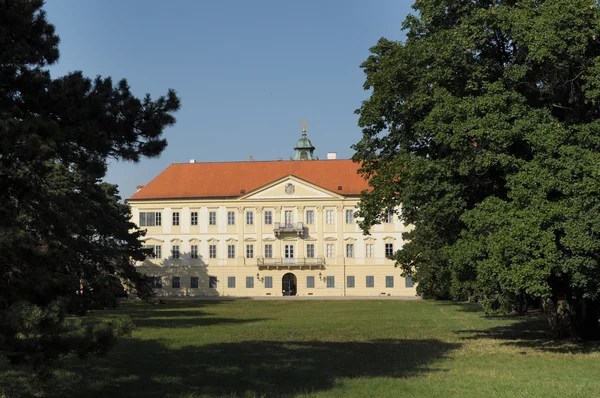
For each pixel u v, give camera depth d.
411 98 27.75
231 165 103.12
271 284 97.75
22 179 13.82
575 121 25.36
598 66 23.58
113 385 18.47
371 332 37.75
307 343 31.20
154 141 15.20
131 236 54.75
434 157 28.31
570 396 16.39
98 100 14.38
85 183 37.69
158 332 38.00
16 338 10.40
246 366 22.62
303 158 128.38
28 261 12.75
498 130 23.77
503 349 27.59
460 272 26.42
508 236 22.64
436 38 27.20
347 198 96.94
